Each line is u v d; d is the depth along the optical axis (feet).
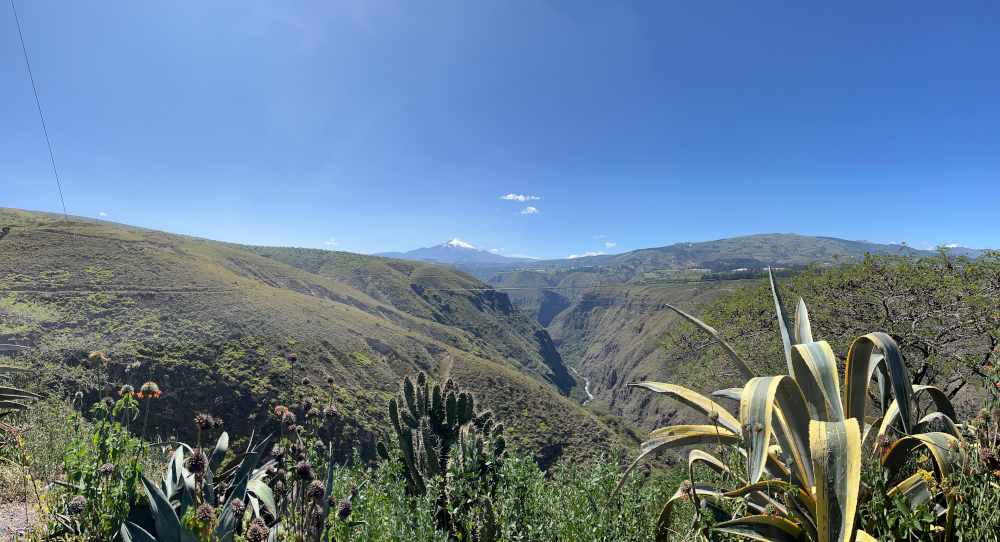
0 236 206.18
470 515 9.62
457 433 14.08
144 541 7.94
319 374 148.56
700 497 9.01
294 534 8.16
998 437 5.84
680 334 35.91
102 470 7.82
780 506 7.67
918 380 22.08
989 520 5.42
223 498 9.92
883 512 6.33
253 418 115.34
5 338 109.91
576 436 152.35
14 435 11.84
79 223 288.71
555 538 9.55
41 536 7.70
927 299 22.49
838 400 7.27
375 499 10.11
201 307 180.96
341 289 407.85
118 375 98.99
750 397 6.91
